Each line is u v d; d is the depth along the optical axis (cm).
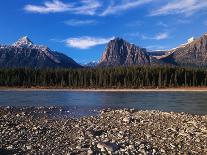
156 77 19612
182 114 4716
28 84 19975
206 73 19912
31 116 4684
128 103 8106
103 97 11125
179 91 17175
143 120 3859
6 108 6109
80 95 12700
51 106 6944
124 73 19562
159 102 8431
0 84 19875
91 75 19725
